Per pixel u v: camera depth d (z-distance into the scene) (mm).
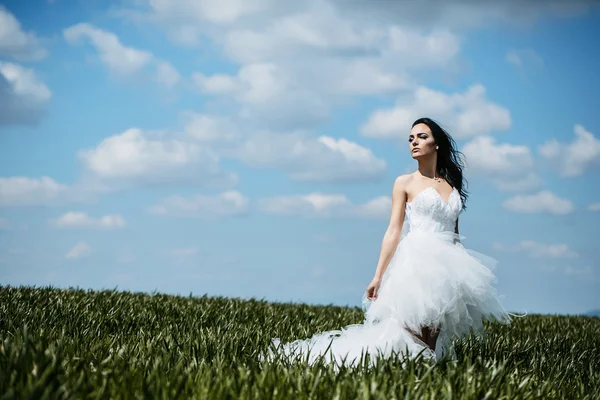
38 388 4035
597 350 8734
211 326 8281
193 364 5324
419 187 6945
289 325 8859
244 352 6363
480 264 6754
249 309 10797
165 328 7672
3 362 4840
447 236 6754
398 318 6551
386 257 6875
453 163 7133
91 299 10312
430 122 7027
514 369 6305
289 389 4609
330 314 11234
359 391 4516
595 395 5793
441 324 6617
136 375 4758
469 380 5039
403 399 4547
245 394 4453
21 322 7691
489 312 6875
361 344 6695
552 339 9031
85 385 4422
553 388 5879
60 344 5570
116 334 7098
